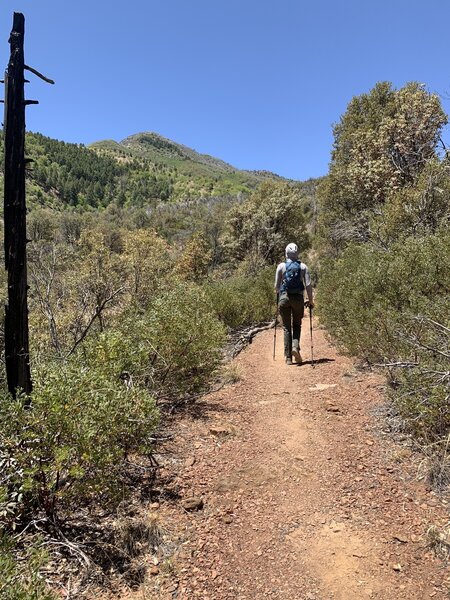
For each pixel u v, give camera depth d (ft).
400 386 14.06
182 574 8.54
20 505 9.20
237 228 115.96
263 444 14.03
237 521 10.23
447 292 17.84
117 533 9.55
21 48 9.90
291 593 8.10
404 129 47.65
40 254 22.90
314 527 9.90
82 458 9.12
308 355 26.32
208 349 18.24
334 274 33.83
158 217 291.58
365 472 11.89
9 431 9.01
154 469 12.48
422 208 31.50
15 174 9.92
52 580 8.08
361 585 8.20
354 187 52.60
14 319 10.11
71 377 10.32
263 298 44.24
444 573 8.27
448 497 10.46
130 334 17.11
